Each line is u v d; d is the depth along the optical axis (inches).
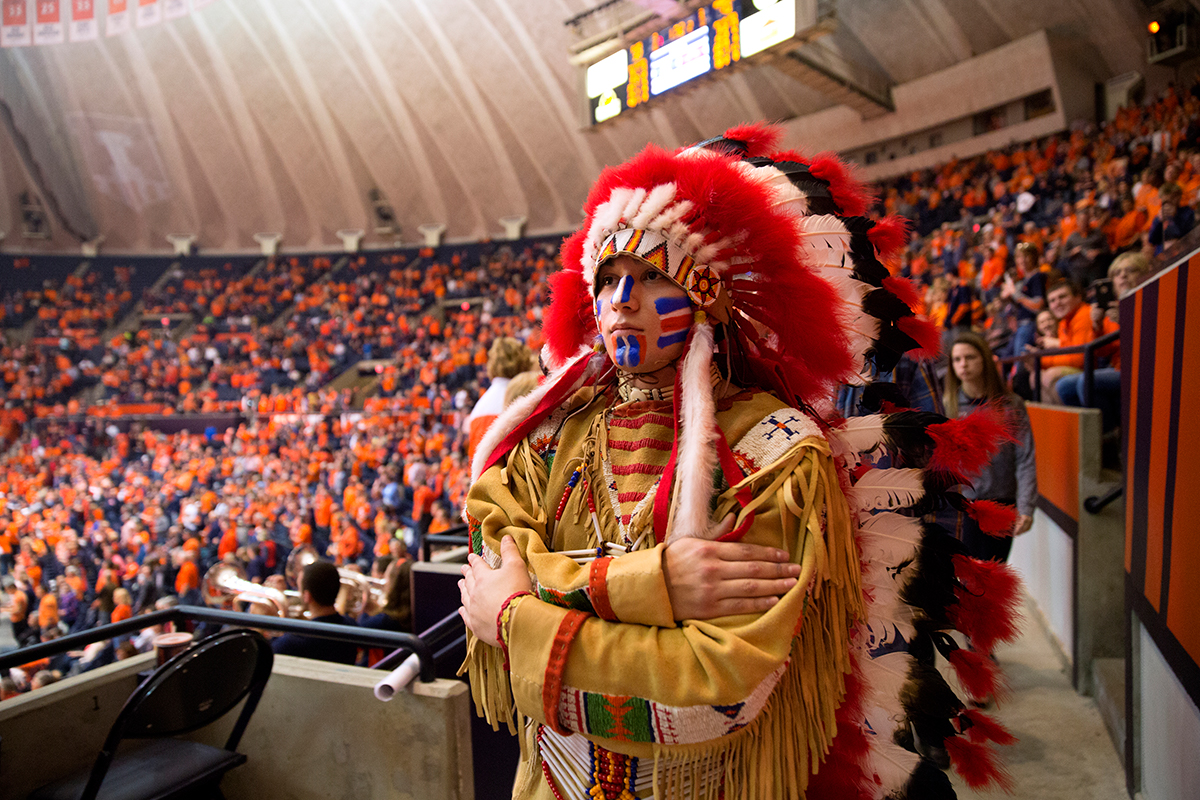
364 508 384.8
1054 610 114.1
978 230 398.9
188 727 61.6
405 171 740.7
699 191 31.5
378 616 104.2
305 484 454.3
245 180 774.5
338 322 722.8
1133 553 66.4
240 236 806.5
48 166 759.1
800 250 32.3
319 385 662.5
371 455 451.2
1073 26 423.5
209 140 750.5
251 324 745.6
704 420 30.0
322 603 94.4
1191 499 49.3
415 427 473.1
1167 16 393.4
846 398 37.3
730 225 31.7
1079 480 94.9
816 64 442.0
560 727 30.1
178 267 813.2
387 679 62.2
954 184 471.5
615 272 32.7
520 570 33.0
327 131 727.7
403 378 644.1
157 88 717.9
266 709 69.6
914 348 34.3
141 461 536.7
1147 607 61.0
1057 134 449.1
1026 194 379.9
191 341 730.2
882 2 468.4
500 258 729.6
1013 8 433.7
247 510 404.5
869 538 34.4
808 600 29.4
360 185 758.5
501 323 649.0
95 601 322.0
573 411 37.3
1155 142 334.0
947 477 32.9
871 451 34.4
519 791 36.4
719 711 27.9
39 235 787.4
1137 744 67.6
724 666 26.9
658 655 28.0
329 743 66.9
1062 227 327.6
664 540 30.4
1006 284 261.7
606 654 28.7
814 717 30.2
